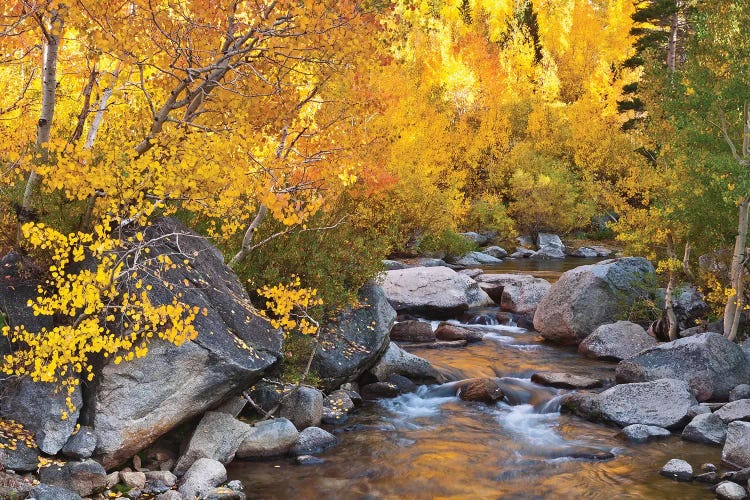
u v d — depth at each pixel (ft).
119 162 23.20
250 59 24.77
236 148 25.00
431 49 149.07
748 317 43.80
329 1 23.03
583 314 48.34
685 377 36.11
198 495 22.59
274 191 27.55
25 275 24.04
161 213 27.61
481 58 166.20
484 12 219.41
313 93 26.76
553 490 24.64
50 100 24.63
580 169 137.08
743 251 40.19
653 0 95.14
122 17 23.40
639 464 27.22
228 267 28.84
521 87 168.35
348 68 26.16
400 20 25.23
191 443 24.59
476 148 132.36
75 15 22.09
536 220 121.39
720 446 29.19
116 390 22.65
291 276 33.19
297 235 34.40
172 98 24.07
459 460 27.48
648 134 54.29
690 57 42.65
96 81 27.76
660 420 31.40
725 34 39.99
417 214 93.25
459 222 119.14
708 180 41.32
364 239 39.04
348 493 24.14
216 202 26.00
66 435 21.89
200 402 24.67
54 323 23.44
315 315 34.55
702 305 49.19
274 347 26.86
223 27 23.84
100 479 21.57
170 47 24.27
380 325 37.68
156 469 24.12
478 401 35.60
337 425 31.58
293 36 23.40
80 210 25.14
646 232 47.98
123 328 22.95
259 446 26.94
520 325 54.85
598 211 128.57
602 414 32.50
